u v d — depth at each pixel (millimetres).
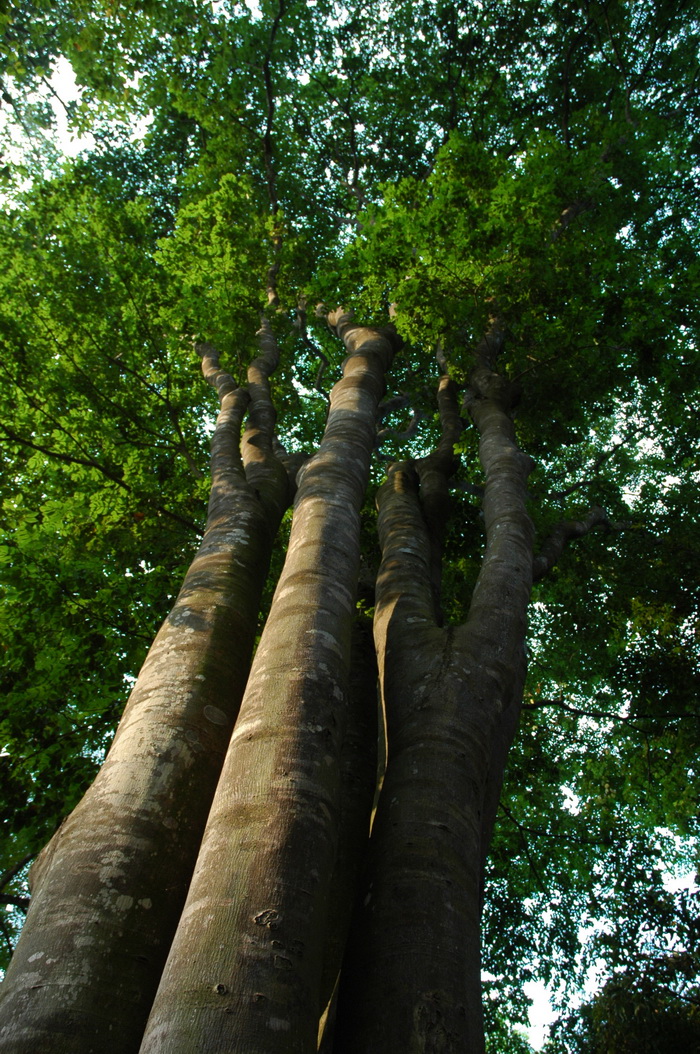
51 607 7660
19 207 10461
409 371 12562
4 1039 2389
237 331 9227
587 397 9859
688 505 12188
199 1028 2084
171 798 3445
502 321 9664
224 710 4109
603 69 14805
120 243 10375
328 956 3516
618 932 10922
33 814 7098
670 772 12023
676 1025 9734
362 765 5055
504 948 11000
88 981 2625
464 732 3906
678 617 11758
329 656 3709
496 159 9445
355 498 5320
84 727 7621
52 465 9734
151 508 9297
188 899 2631
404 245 8109
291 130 15422
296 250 10445
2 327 9125
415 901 3045
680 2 13617
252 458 7645
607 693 12859
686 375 8852
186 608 4801
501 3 14312
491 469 6898
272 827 2748
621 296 8406
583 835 11938
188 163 15953
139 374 10414
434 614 5199
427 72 15281
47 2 9062
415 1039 2523
